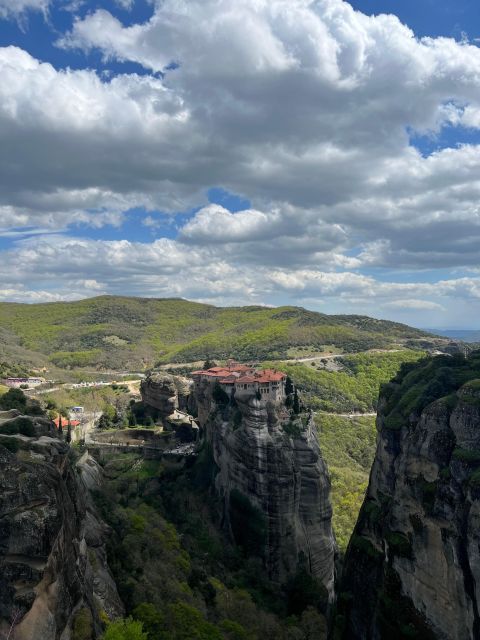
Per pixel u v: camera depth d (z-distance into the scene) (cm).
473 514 5012
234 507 10775
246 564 10062
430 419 6109
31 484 4416
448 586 5372
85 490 7762
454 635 5228
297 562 10206
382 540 6756
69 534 4819
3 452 4469
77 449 10756
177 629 6334
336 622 7362
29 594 4009
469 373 6700
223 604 8038
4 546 4134
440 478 5697
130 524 8275
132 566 7188
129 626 5009
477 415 5503
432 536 5653
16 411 6322
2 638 3828
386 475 7194
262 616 8225
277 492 10338
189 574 8144
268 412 10781
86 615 4700
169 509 10788
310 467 10825
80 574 5022
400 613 5866
